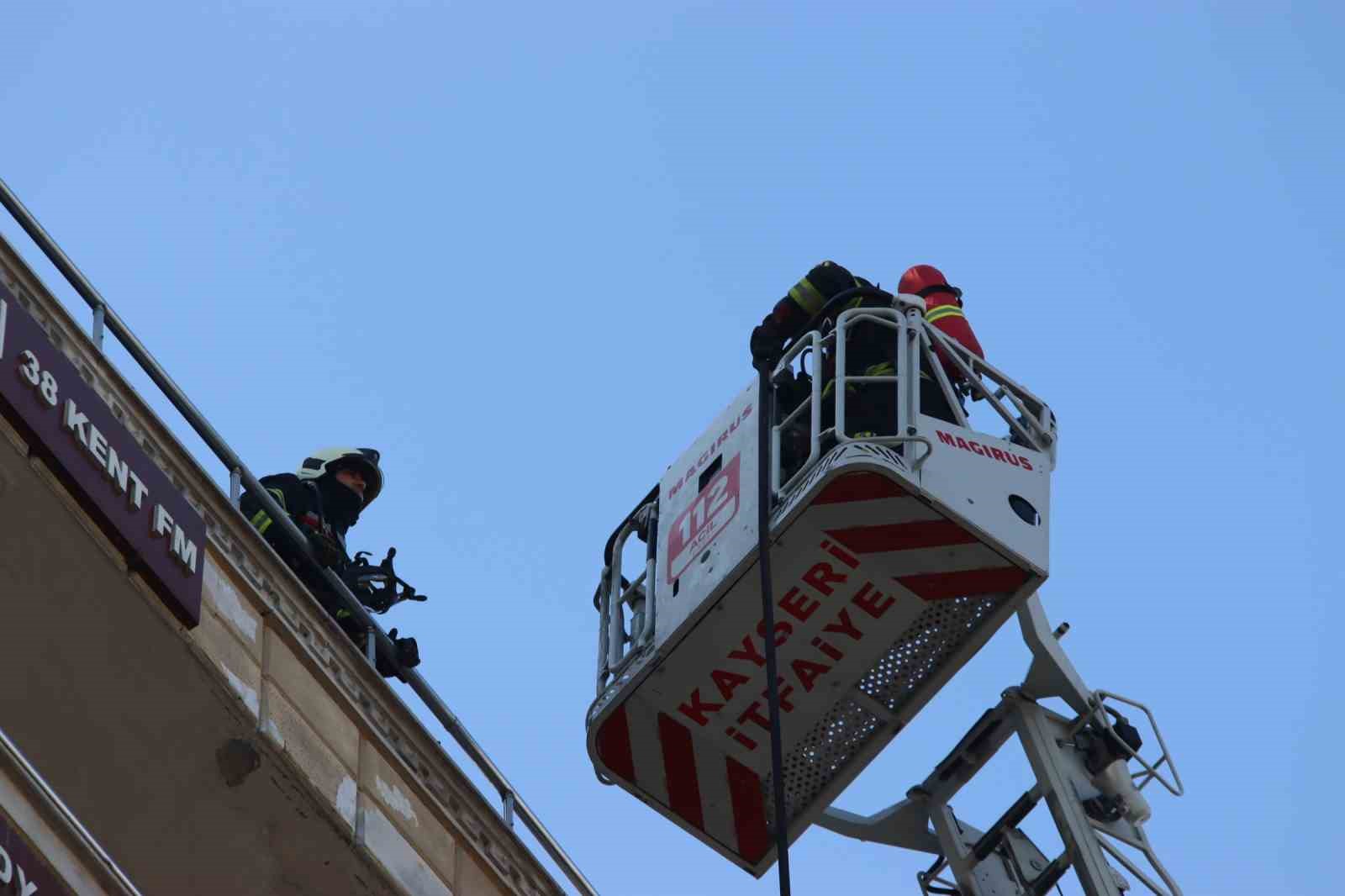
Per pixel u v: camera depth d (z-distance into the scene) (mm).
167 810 13891
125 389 13859
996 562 16703
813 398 16828
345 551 17078
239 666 13852
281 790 13930
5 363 12828
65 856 12094
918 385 16672
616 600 18016
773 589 16938
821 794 17984
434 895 14727
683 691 17594
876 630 17188
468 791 15570
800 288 17656
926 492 16266
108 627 13312
